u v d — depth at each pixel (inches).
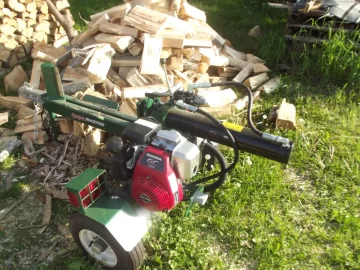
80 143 78.6
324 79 104.7
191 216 68.4
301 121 91.0
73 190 51.8
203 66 99.7
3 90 98.8
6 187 73.6
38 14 116.2
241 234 66.3
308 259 62.6
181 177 54.5
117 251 54.5
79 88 82.3
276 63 113.8
